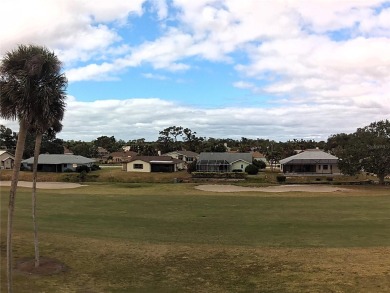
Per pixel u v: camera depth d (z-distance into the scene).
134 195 49.50
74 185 63.69
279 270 19.03
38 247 21.25
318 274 18.30
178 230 28.23
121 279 18.17
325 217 33.53
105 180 74.06
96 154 170.00
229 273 18.88
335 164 89.56
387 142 64.56
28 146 89.75
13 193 14.55
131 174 84.19
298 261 20.19
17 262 19.84
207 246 23.34
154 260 20.80
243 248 22.81
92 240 24.22
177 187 60.47
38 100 13.55
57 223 29.73
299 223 30.73
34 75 13.45
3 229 26.83
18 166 14.45
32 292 16.03
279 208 39.03
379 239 25.03
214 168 92.19
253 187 61.81
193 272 19.09
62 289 16.64
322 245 23.50
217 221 31.91
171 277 18.47
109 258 21.02
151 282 17.84
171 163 97.50
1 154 102.31
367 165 65.06
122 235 26.19
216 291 16.77
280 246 23.31
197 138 158.12
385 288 16.50
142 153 144.75
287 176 81.31
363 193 53.94
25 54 13.39
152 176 79.44
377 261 19.91
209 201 44.09
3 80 13.43
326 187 62.41
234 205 41.16
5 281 17.12
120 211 36.59
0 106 13.58
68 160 96.62
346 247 22.89
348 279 17.56
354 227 28.97
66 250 22.09
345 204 41.84
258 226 29.67
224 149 142.50
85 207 38.66
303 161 89.12
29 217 32.12
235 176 77.69
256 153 140.62
